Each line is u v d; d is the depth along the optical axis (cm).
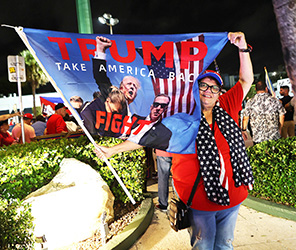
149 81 268
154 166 681
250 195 480
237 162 226
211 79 238
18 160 372
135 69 269
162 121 260
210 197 216
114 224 398
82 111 263
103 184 387
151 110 265
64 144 439
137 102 267
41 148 414
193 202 223
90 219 355
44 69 254
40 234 310
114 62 269
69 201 347
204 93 236
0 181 353
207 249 229
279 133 537
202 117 236
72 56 262
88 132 264
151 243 364
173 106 263
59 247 334
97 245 342
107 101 266
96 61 266
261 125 534
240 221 407
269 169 436
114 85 267
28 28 250
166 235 382
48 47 255
